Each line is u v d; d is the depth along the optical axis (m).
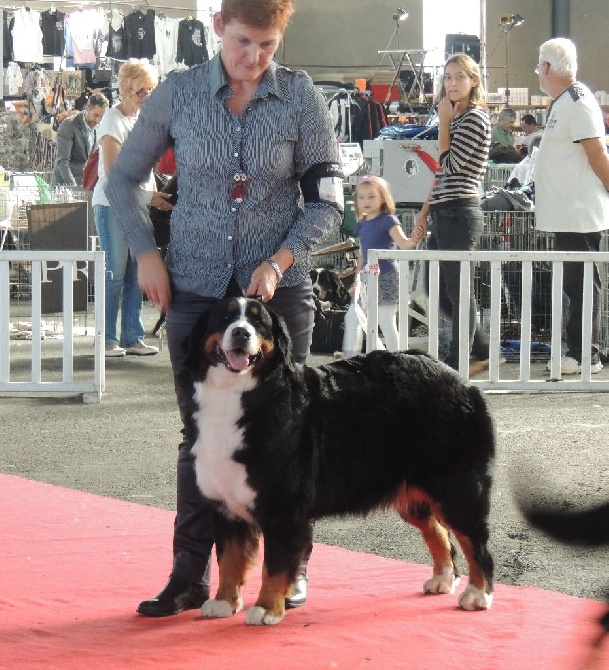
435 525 4.94
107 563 5.34
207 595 4.73
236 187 4.57
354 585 5.06
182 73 4.65
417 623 4.50
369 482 4.59
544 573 5.26
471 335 10.66
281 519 4.37
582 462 7.50
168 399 9.92
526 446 8.01
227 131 4.55
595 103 10.62
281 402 4.32
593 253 10.19
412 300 13.78
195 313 4.70
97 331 9.81
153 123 4.67
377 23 29.88
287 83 4.61
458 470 4.67
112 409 9.51
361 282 12.05
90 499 6.59
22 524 6.02
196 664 4.02
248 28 4.34
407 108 21.14
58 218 14.27
